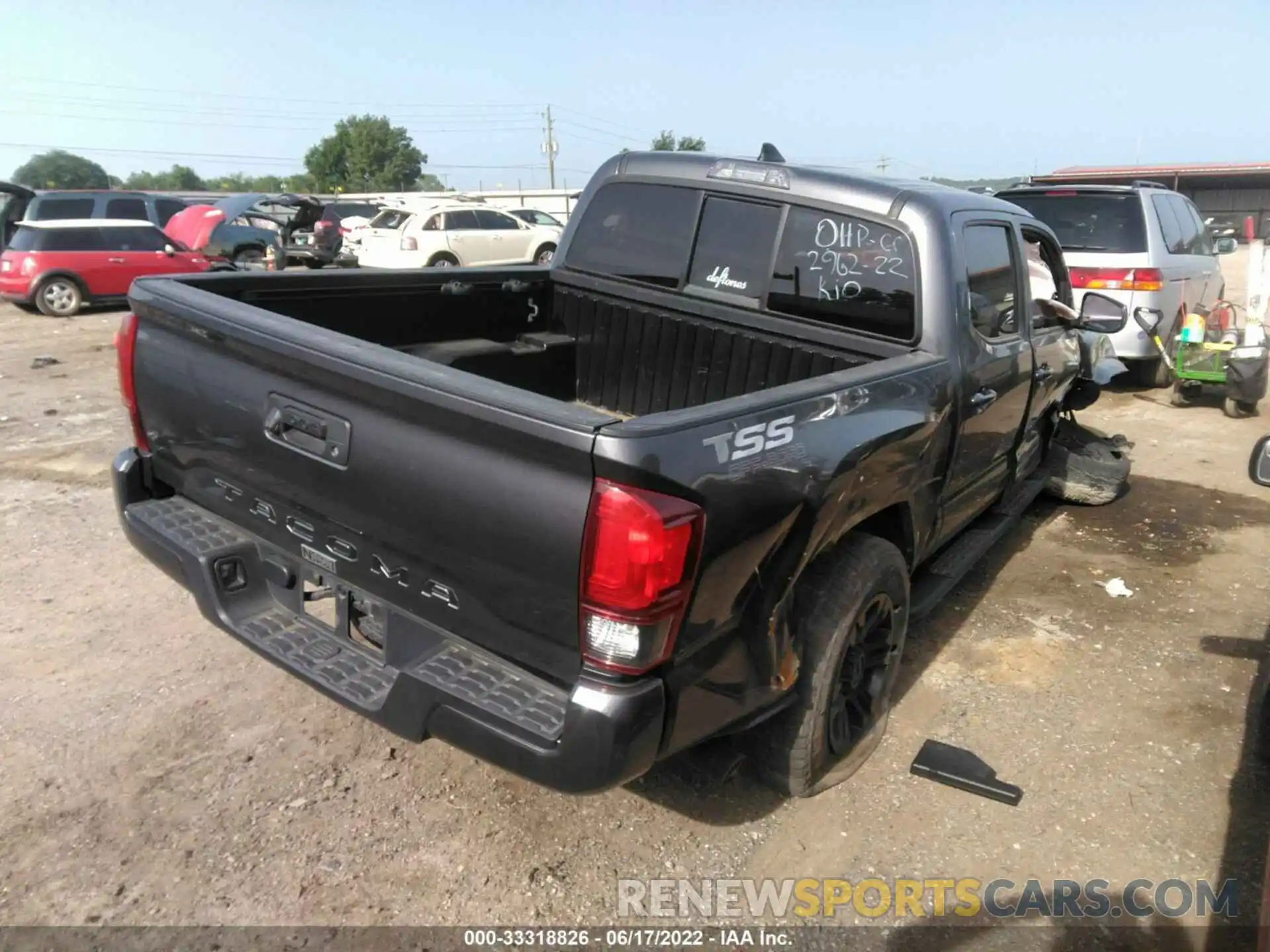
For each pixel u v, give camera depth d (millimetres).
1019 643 4223
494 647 2354
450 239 18875
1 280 13953
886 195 3484
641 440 2004
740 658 2412
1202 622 4465
